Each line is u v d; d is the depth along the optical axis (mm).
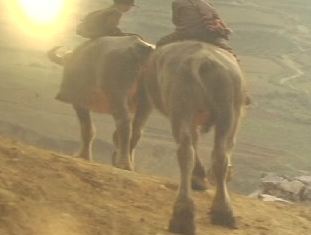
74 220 7156
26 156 8969
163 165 48812
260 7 133625
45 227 6750
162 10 118688
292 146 62219
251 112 73188
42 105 62688
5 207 6766
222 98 7676
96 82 11703
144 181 9477
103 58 11398
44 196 7586
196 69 7641
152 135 55844
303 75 97250
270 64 101875
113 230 7207
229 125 7723
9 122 55094
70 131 55719
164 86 7934
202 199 9234
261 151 58344
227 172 8062
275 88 86125
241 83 7945
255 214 9133
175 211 7391
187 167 7414
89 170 9234
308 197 15758
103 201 8062
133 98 11312
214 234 7594
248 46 110750
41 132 54062
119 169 10109
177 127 7559
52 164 8953
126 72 11164
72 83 12266
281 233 8352
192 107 7602
